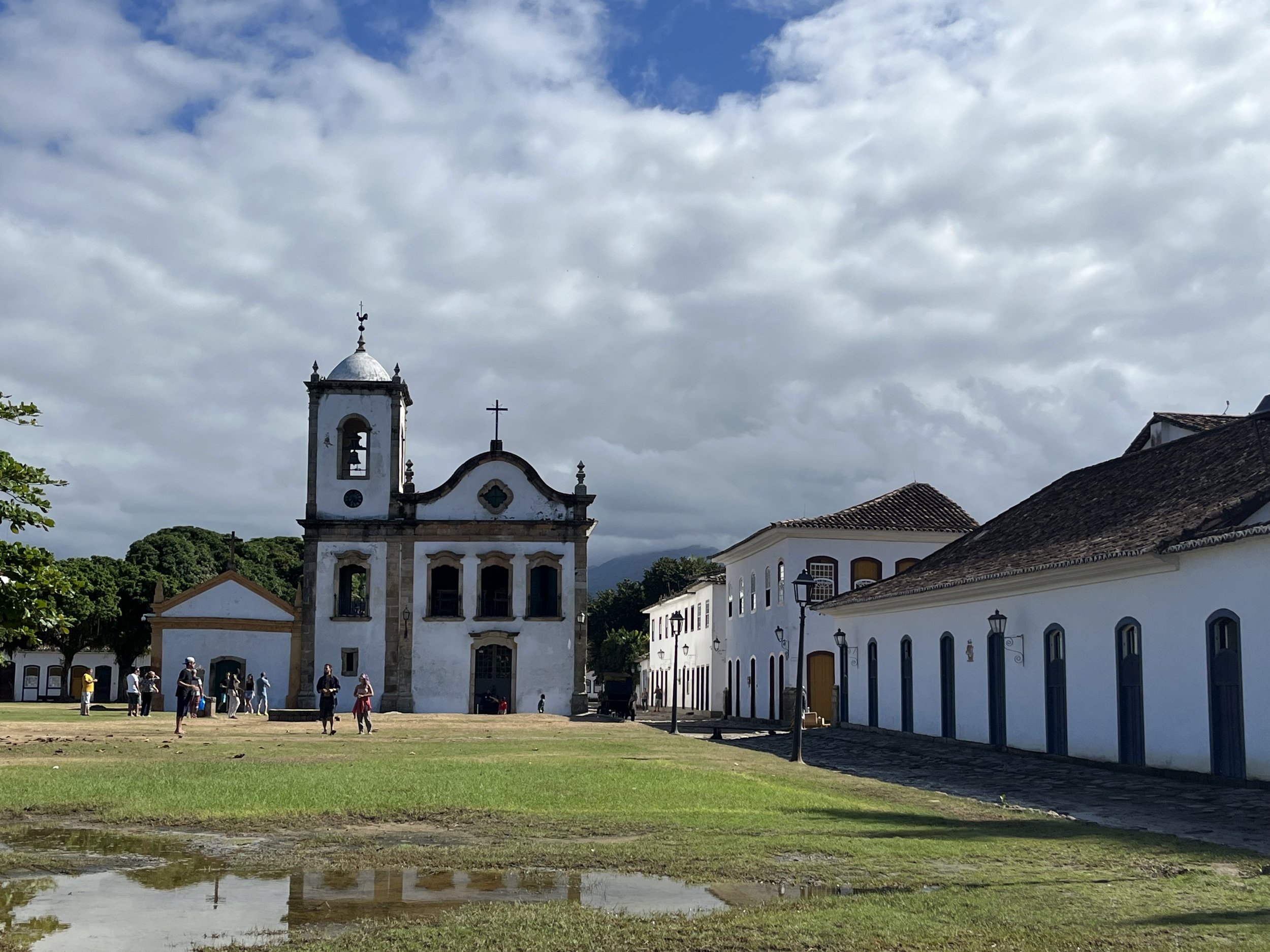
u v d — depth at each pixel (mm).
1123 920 8961
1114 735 25891
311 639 54281
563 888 10227
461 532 55156
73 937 8469
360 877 10680
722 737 38625
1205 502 25000
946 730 35219
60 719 42156
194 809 15008
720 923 8750
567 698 54531
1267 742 20766
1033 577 28766
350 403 55875
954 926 8711
